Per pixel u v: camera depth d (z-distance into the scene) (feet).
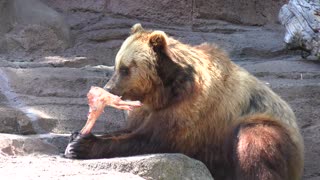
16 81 45.16
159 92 34.99
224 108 35.76
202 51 36.73
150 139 35.09
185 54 35.58
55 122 41.93
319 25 51.19
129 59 35.06
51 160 33.60
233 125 35.83
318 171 42.22
